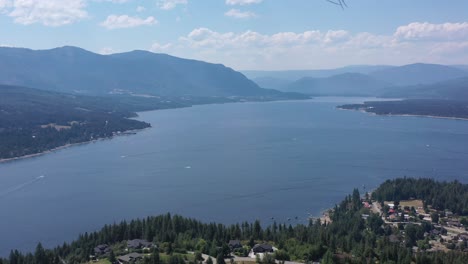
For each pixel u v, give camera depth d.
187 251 160.25
